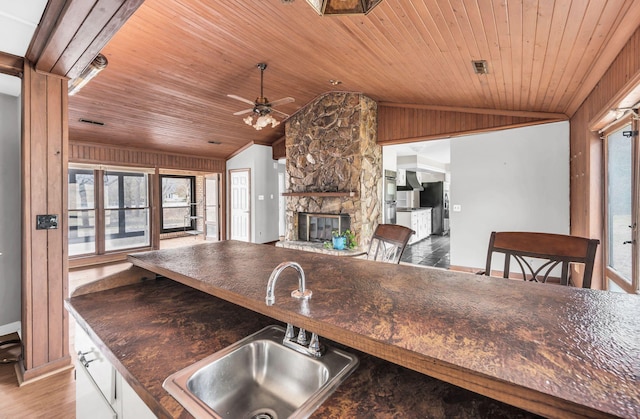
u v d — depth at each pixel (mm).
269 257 1643
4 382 2191
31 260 2197
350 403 749
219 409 962
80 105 4652
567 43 2309
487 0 1978
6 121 2877
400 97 5160
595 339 727
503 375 591
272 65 4180
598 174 3152
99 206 6109
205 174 9172
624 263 2682
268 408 1037
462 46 2717
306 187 6297
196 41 3539
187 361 953
